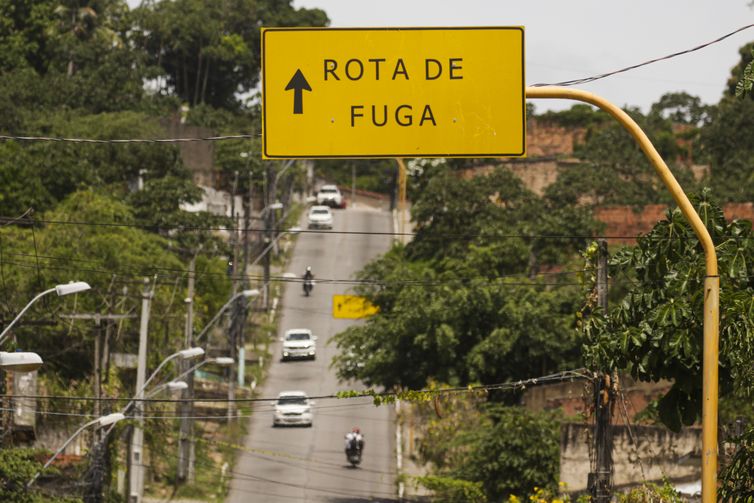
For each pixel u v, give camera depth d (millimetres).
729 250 22703
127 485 59438
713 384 18703
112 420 45719
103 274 71500
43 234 74500
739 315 21453
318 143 18359
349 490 67500
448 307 68875
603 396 35594
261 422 81938
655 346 22250
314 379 92312
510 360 69375
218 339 92562
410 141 18359
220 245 100875
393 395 37344
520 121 18391
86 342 65625
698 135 152125
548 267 93438
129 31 167625
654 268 23375
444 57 18406
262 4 180750
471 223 106750
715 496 18562
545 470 59250
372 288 73750
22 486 45844
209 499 65312
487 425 65562
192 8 169250
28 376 61125
